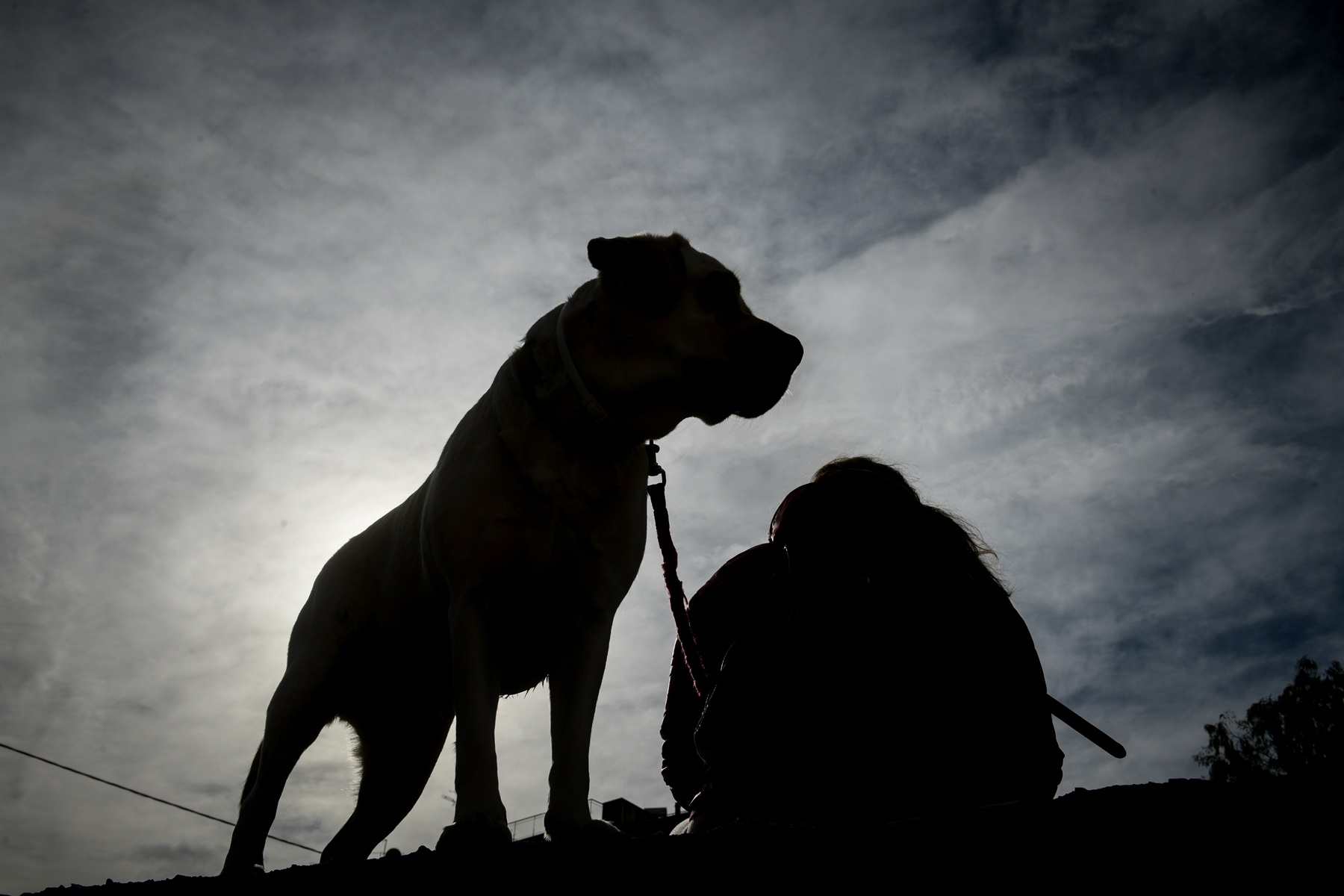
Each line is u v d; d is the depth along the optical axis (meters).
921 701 2.00
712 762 2.16
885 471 2.63
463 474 2.98
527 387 3.00
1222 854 1.37
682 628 2.57
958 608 2.14
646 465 3.12
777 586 2.31
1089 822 1.43
